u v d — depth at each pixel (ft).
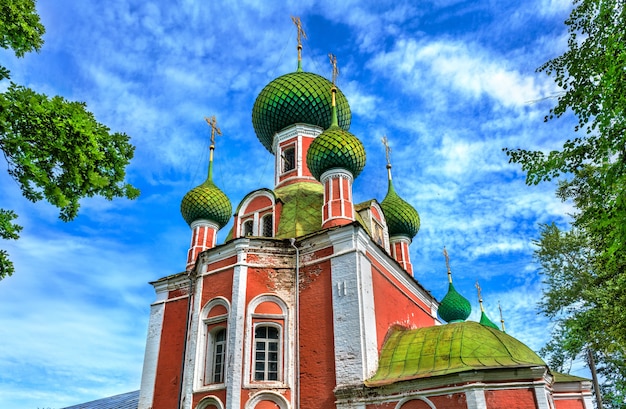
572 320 72.43
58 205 34.32
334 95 86.28
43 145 33.17
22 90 32.14
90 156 34.40
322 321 61.62
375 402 53.67
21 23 34.27
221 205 90.12
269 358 61.93
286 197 81.46
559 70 39.04
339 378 56.80
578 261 83.82
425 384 51.03
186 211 89.56
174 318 75.10
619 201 34.22
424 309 84.74
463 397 48.49
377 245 68.54
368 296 61.93
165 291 79.00
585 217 41.45
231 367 59.11
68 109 33.83
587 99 36.27
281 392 58.85
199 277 69.67
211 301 66.64
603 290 65.67
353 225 63.93
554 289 85.51
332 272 63.31
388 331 65.82
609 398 77.77
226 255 68.74
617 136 35.83
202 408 60.03
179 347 71.61
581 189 67.10
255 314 63.10
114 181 37.14
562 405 69.15
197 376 62.54
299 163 90.99
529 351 56.03
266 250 67.51
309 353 60.59
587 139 37.73
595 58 36.22
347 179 73.92
